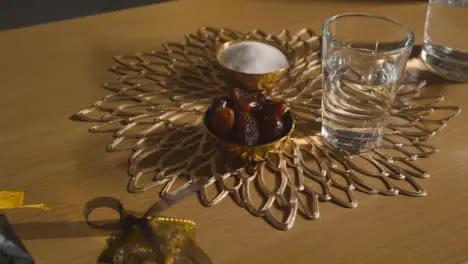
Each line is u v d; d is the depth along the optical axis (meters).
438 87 0.87
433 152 0.77
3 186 0.72
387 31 0.82
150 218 0.66
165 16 0.99
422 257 0.67
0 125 0.79
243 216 0.70
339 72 0.76
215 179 0.73
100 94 0.84
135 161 0.75
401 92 0.85
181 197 0.68
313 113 0.82
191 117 0.81
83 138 0.78
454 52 0.87
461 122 0.81
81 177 0.73
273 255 0.67
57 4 1.82
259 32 0.96
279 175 0.74
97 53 0.91
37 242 0.67
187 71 0.88
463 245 0.68
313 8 1.01
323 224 0.69
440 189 0.73
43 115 0.80
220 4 1.02
